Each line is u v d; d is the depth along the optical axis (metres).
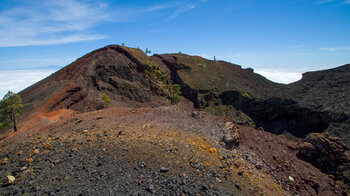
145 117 17.16
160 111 19.08
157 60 97.56
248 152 14.19
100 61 70.12
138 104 61.22
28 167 8.28
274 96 75.56
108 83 64.56
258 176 11.12
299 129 66.12
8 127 26.05
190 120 16.81
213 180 8.39
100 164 8.50
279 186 11.87
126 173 8.02
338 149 17.50
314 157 17.52
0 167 8.48
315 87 77.81
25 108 36.06
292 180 13.23
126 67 72.75
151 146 10.29
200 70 94.62
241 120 72.69
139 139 11.17
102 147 10.05
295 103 69.75
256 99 78.06
